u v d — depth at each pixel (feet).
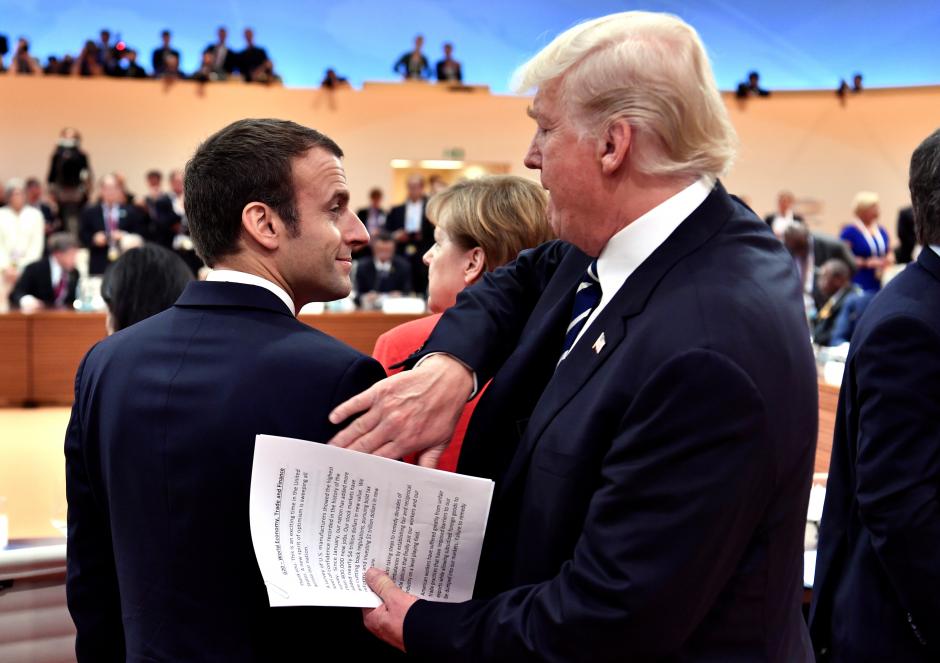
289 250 4.15
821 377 11.22
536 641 3.43
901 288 4.89
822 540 5.45
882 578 5.01
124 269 7.39
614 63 3.67
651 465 3.31
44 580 5.93
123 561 4.04
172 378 3.96
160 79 42.68
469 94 44.32
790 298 3.68
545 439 3.77
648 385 3.38
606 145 3.73
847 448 5.37
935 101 43.96
